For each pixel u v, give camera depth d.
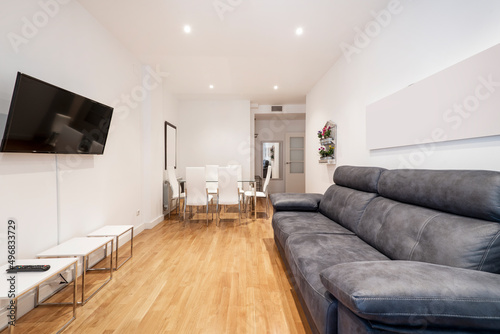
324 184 4.06
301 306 1.70
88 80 2.37
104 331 1.44
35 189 1.74
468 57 1.45
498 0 1.27
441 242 1.14
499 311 0.76
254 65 3.71
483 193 1.05
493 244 0.98
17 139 1.51
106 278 2.12
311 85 4.71
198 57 3.42
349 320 0.93
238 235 3.43
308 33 2.78
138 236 3.38
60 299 1.79
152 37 2.86
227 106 5.94
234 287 1.96
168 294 1.86
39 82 1.62
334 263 1.41
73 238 2.11
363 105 2.75
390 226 1.55
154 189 3.96
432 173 1.42
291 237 1.95
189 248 2.90
